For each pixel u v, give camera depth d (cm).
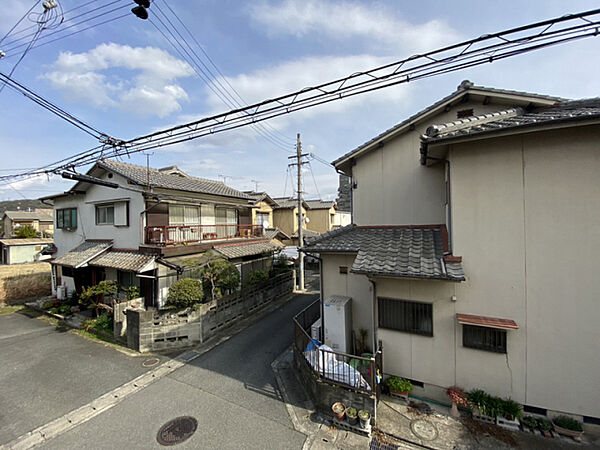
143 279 1059
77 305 1187
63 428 489
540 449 412
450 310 513
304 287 1614
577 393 440
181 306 869
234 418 506
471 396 482
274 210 2598
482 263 493
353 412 477
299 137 1445
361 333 694
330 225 2814
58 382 640
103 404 555
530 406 465
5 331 987
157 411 530
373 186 763
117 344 858
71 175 776
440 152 566
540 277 458
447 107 671
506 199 479
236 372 674
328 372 535
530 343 463
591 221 432
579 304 438
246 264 1377
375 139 731
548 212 455
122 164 1312
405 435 449
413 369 543
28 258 2139
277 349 802
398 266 522
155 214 1107
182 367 704
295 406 540
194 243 1166
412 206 710
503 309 479
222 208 1462
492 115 539
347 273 721
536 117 468
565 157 446
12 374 679
